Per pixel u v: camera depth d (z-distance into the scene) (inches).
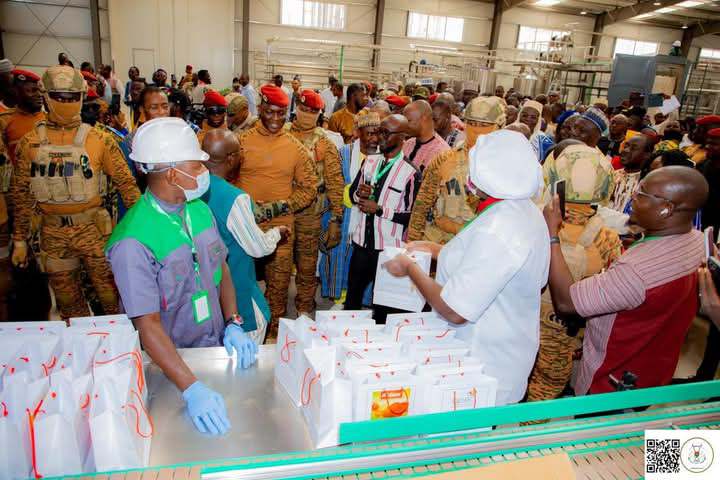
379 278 62.5
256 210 103.4
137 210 49.5
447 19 628.4
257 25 561.6
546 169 73.3
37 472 30.2
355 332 46.3
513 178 45.1
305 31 576.1
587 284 57.7
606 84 605.9
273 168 105.9
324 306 144.2
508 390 51.9
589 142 106.6
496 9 631.2
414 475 30.6
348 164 129.4
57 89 86.9
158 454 37.1
